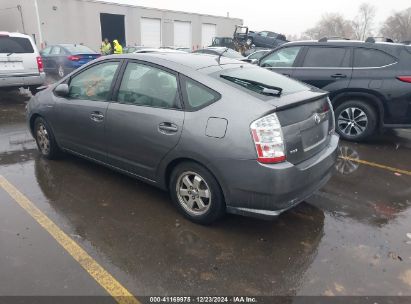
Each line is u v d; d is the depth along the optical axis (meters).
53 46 15.43
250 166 3.00
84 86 4.37
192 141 3.25
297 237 3.38
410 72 5.72
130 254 3.06
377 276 2.87
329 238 3.38
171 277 2.80
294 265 2.98
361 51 6.13
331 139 3.96
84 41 30.14
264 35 24.70
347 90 6.14
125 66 3.97
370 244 3.30
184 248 3.16
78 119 4.32
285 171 2.99
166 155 3.50
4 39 8.75
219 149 3.10
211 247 3.19
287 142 3.07
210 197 3.32
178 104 3.44
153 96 3.65
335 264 3.01
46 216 3.61
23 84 9.20
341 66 6.23
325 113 3.78
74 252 3.05
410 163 5.42
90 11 30.02
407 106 5.79
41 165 4.90
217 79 3.36
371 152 5.89
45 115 4.79
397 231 3.53
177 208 3.67
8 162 5.00
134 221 3.57
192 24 38.25
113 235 3.32
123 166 4.03
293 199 3.18
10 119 7.56
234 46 25.42
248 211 3.17
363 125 6.23
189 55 4.08
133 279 2.77
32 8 27.08
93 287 2.67
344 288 2.74
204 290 2.68
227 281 2.78
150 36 35.16
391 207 4.03
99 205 3.87
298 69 6.58
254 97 3.14
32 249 3.07
